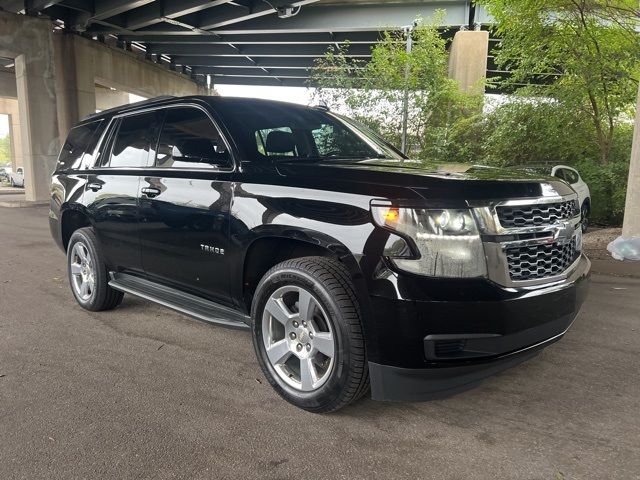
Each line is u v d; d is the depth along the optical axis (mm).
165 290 4207
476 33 16641
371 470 2506
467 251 2564
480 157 12641
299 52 27781
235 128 3607
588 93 10359
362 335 2764
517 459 2594
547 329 2889
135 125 4480
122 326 4645
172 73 32750
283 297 3156
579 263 3297
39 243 9430
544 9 9680
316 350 2975
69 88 23359
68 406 3133
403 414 3057
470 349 2629
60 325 4648
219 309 3684
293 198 3012
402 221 2578
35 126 19797
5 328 4547
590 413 3061
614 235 9109
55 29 23203
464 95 13484
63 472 2482
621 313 4977
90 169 4883
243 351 4066
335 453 2652
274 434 2828
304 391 3029
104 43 25500
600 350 4039
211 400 3223
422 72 13406
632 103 10602
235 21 20656
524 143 11703
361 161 3617
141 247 4133
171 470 2504
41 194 20109
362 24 20922
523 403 3189
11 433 2826
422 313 2543
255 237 3145
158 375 3592
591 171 10641
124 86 27391
